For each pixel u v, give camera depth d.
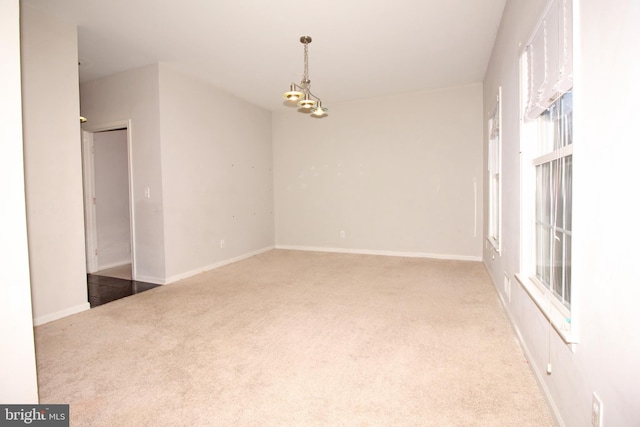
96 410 1.62
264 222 5.97
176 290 3.65
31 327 1.40
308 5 2.74
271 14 2.87
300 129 6.02
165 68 3.91
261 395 1.72
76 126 3.05
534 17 1.79
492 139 3.81
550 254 1.80
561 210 1.64
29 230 2.72
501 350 2.16
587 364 1.15
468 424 1.48
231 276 4.25
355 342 2.31
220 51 3.58
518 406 1.60
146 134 3.93
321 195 5.93
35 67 2.75
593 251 1.11
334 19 2.97
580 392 1.21
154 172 3.91
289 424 1.50
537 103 1.74
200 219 4.45
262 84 4.65
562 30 1.39
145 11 2.80
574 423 1.27
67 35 2.95
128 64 3.86
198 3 2.69
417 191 5.25
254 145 5.67
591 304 1.12
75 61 3.02
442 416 1.53
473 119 4.85
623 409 0.92
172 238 4.02
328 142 5.82
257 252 5.75
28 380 1.40
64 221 2.96
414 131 5.21
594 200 1.10
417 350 2.18
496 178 3.73
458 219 5.04
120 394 1.75
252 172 5.61
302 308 3.03
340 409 1.60
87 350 2.26
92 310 3.05
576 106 1.20
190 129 4.28
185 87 4.20
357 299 3.26
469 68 4.20
